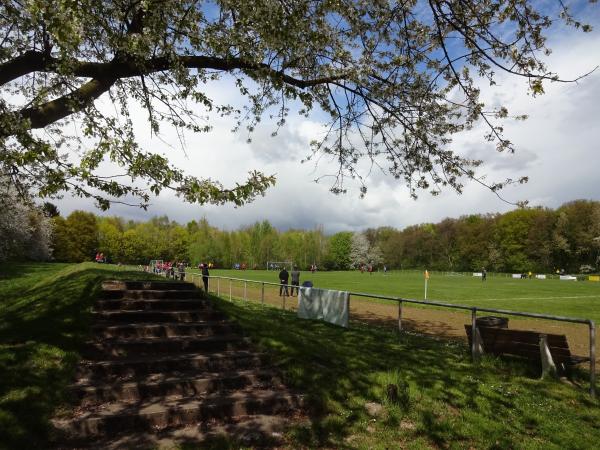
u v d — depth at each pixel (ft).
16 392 18.07
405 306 67.97
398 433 18.52
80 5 16.88
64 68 19.25
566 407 21.67
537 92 16.85
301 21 22.56
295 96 25.23
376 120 29.25
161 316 31.73
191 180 17.70
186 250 363.15
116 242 328.90
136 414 18.12
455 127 28.30
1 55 20.71
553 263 310.86
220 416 19.52
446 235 386.11
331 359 26.50
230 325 30.76
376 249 448.65
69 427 16.90
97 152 16.42
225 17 24.43
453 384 23.81
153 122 25.96
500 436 18.63
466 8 21.56
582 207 297.94
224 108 29.50
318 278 189.88
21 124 16.76
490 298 90.17
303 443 17.39
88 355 24.11
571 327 48.98
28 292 67.26
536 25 19.63
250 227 400.06
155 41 22.36
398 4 23.49
